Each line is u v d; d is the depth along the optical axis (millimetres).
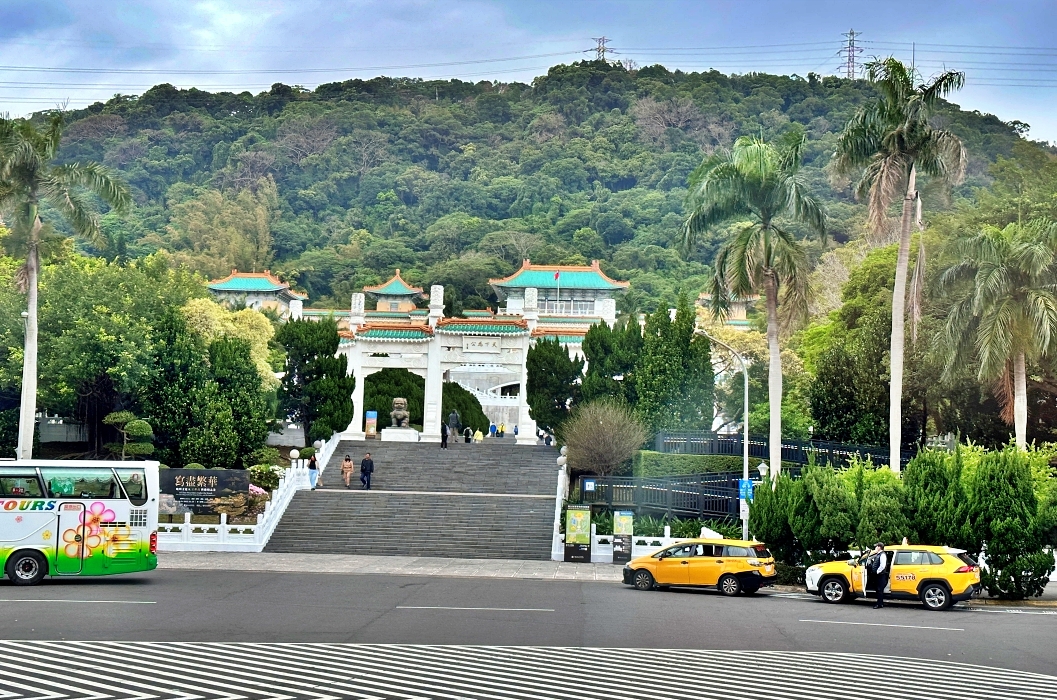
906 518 37969
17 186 49125
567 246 177875
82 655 19703
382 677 18328
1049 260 48781
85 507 33438
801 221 49625
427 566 43250
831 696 17797
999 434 57906
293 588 33094
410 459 63281
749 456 60469
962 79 47125
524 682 18172
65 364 57031
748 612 29969
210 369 60188
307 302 160500
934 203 84688
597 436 57094
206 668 18734
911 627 27391
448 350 70375
